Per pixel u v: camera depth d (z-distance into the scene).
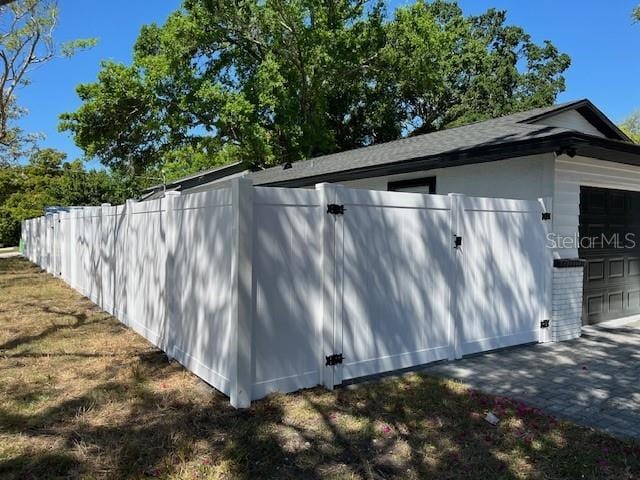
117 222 7.85
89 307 9.18
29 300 10.08
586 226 7.70
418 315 5.37
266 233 4.27
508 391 4.66
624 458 3.27
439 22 33.72
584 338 6.96
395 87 30.62
